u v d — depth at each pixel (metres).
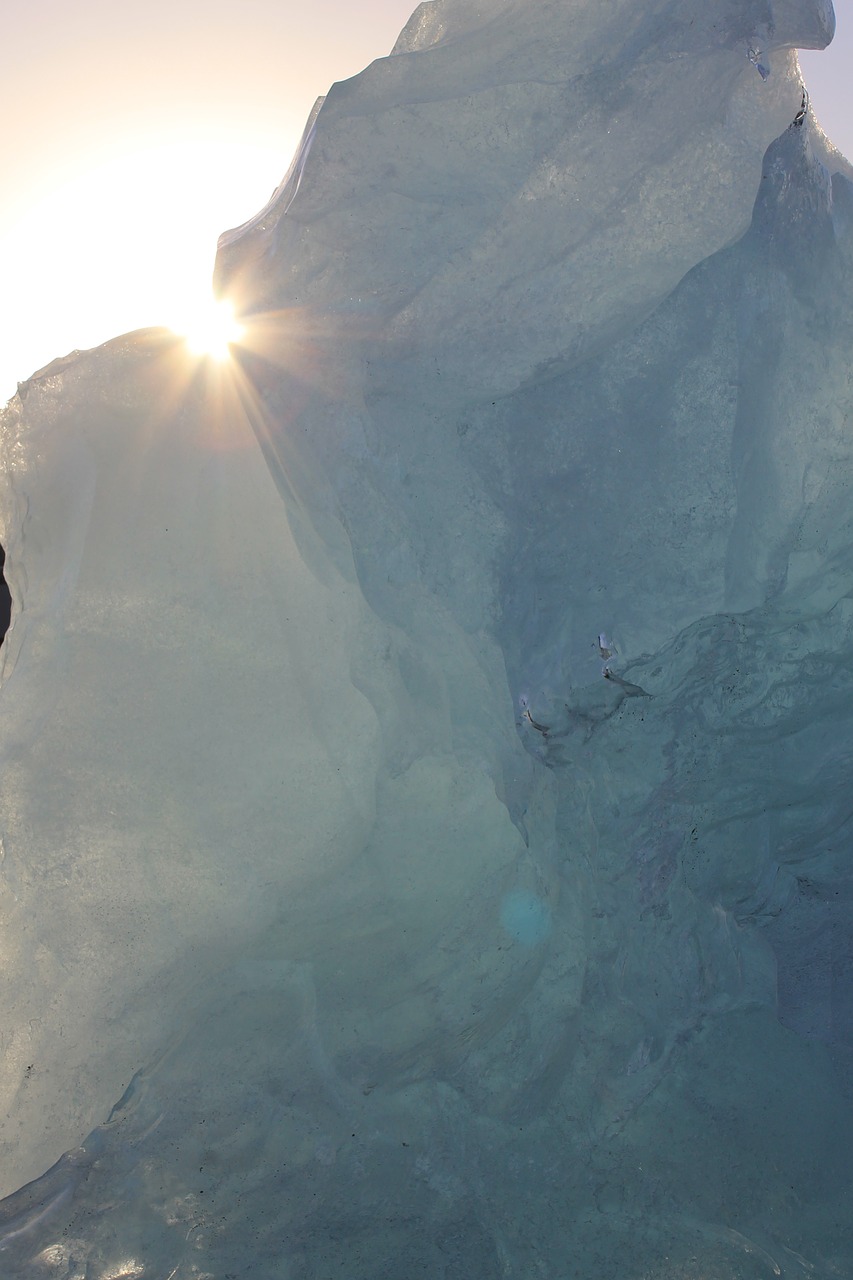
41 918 1.42
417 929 1.48
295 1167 1.34
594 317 1.64
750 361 1.65
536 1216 1.33
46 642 1.51
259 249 1.69
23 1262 1.24
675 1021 1.53
